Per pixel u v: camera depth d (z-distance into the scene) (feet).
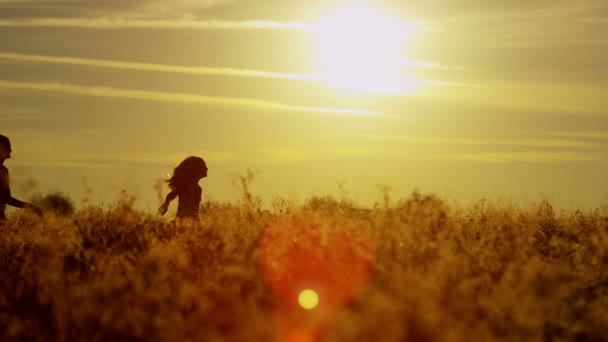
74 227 36.96
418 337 24.26
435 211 36.60
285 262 29.48
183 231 36.78
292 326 25.09
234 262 30.22
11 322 26.76
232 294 27.14
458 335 23.73
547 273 28.09
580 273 28.99
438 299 25.59
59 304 26.30
